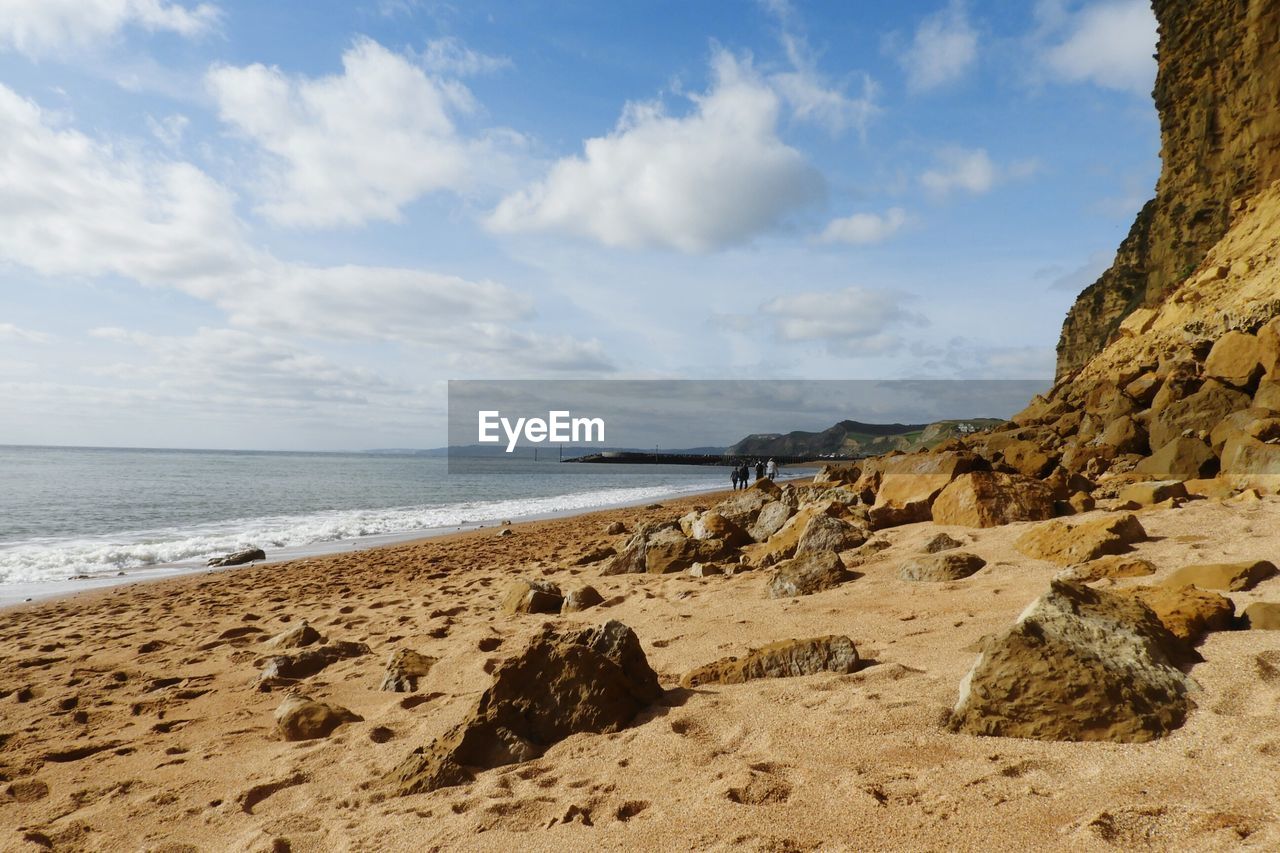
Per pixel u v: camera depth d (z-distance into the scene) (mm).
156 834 2910
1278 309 12969
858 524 8328
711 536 9461
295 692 4812
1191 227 21656
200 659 6094
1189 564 4703
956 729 2750
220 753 3816
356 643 5848
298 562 12859
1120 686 2598
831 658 3719
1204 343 13781
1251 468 7383
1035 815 2084
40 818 3154
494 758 3223
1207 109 21562
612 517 20297
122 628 7715
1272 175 18891
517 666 3586
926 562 5715
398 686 4680
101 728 4383
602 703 3443
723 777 2668
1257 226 17703
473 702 4055
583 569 9492
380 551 14102
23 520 21234
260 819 2941
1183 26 22516
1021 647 2793
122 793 3363
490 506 28266
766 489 12984
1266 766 2096
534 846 2408
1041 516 7180
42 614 8836
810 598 5637
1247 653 2869
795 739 2920
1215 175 21281
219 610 8602
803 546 7336
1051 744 2518
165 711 4668
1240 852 1724
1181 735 2396
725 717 3281
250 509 26359
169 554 14484
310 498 32156
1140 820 1950
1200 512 6215
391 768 3311
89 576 12039
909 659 3746
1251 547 4863
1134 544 5441
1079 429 13602
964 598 4871
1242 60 20031
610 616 6102
